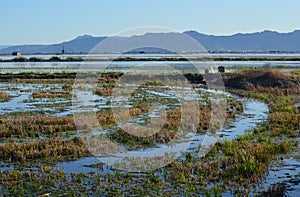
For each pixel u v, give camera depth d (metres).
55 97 24.89
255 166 9.46
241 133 14.30
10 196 8.15
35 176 9.30
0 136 13.67
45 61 77.75
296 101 22.58
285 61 71.75
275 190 8.09
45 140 12.78
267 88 28.14
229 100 23.47
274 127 14.94
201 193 8.23
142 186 8.71
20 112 18.98
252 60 75.44
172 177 9.26
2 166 10.33
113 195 8.17
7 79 38.28
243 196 7.88
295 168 9.89
